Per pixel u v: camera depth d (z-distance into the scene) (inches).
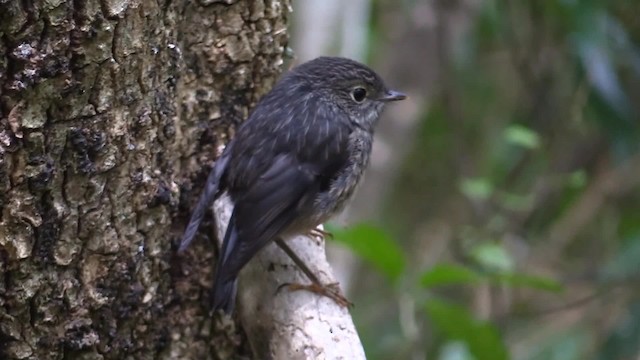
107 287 297.4
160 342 318.7
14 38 264.8
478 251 441.1
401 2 617.6
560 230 587.5
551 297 575.8
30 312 286.7
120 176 293.1
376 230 357.7
